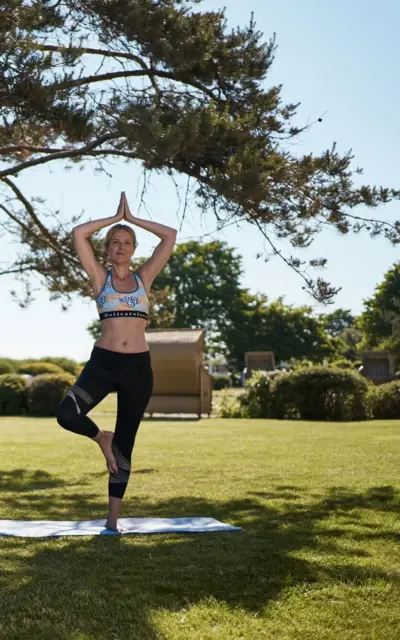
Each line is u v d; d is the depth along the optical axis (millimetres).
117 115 7660
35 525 5277
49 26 7988
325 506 6148
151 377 5004
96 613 3215
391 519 5535
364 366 29594
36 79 7320
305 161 7746
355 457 9891
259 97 8484
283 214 7727
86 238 5047
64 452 11453
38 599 3412
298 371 19172
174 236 5242
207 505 6250
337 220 7945
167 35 8141
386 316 35906
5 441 13383
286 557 4176
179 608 3299
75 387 4824
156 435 14008
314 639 2957
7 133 7926
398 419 18406
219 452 10773
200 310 58844
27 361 32531
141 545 4527
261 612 3268
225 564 4043
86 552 4316
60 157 8312
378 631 3043
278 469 8789
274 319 58188
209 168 7578
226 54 8289
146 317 5023
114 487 5031
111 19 8133
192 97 8625
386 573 3902
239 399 20562
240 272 60781
